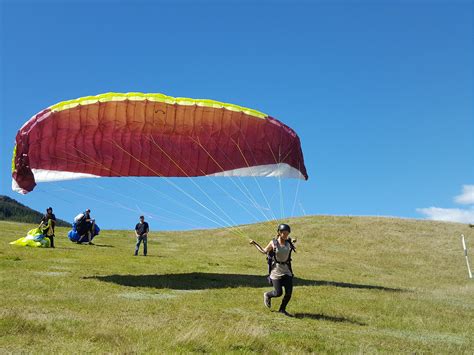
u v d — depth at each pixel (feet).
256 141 55.72
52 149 52.49
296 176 59.11
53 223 83.87
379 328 36.55
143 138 53.93
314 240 126.52
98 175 55.72
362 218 157.48
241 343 26.99
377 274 82.17
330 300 46.24
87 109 51.78
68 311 34.06
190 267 67.26
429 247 122.72
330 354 27.32
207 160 56.18
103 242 109.29
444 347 31.55
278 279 38.81
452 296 58.59
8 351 23.30
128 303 38.50
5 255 63.67
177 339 26.21
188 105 53.16
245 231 141.59
